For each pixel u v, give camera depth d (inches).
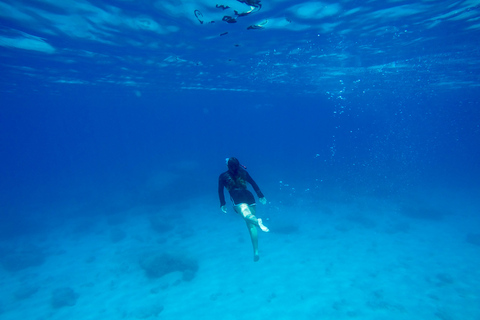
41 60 664.4
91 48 583.5
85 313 450.0
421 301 417.7
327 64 817.5
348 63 808.3
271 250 630.5
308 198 1162.6
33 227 992.9
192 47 607.2
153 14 429.4
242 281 500.1
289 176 1644.9
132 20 450.3
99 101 1895.9
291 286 473.4
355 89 1455.5
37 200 1660.9
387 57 740.7
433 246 628.7
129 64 741.9
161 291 487.2
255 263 567.8
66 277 585.6
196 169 1453.0
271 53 675.4
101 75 887.1
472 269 509.7
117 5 395.2
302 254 602.2
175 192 1216.8
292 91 1528.1
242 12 433.1
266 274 520.4
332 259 571.8
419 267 526.6
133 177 2005.4
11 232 937.5
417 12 447.2
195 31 510.0
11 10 396.2
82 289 525.7
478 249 599.5
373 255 587.5
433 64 834.2
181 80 1047.6
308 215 927.7
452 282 465.7
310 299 433.1
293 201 1091.3
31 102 1739.7
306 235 727.7
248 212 207.5
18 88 1135.6
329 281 483.8
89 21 445.7
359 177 1513.3
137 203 1192.8
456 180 1636.3
